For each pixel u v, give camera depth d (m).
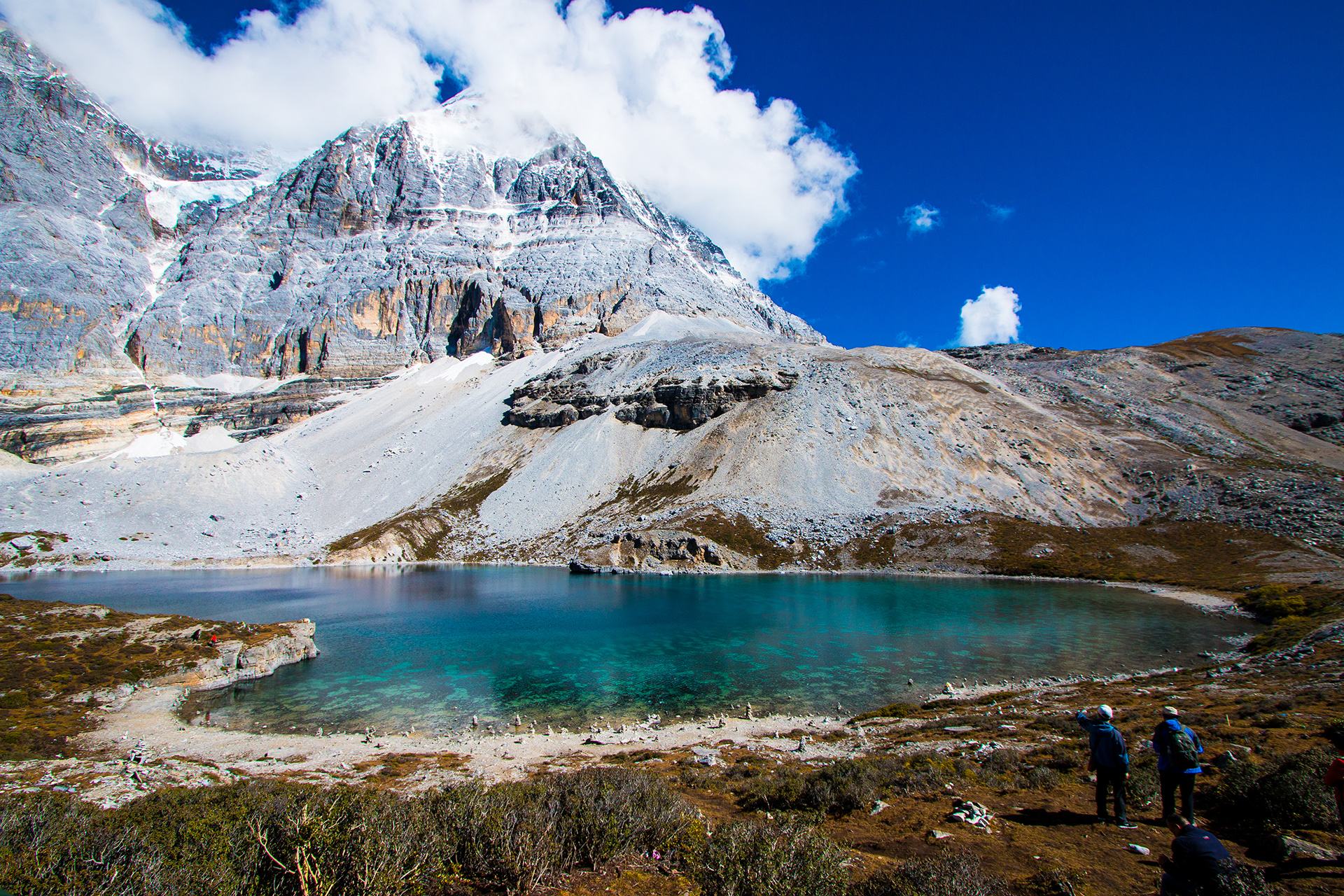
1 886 8.43
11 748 28.36
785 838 10.19
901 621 62.00
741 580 95.31
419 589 91.62
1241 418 147.88
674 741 29.03
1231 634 53.09
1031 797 15.98
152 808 11.87
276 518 160.00
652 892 9.84
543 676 44.25
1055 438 134.50
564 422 179.25
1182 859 9.08
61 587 98.12
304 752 28.62
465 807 11.23
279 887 9.01
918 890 9.26
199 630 48.25
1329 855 10.69
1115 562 93.38
